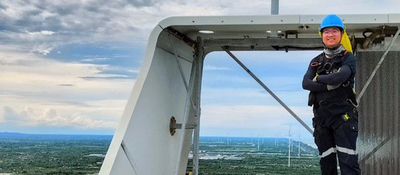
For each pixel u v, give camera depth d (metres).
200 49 5.52
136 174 4.45
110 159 3.97
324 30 3.90
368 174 5.15
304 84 3.98
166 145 5.34
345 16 4.49
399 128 5.16
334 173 4.13
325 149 4.07
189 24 4.69
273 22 4.61
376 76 5.23
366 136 5.19
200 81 5.50
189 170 6.45
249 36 5.54
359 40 5.23
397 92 5.20
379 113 5.20
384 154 5.16
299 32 5.25
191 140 6.31
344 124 3.91
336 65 3.86
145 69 4.54
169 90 5.34
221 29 5.06
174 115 5.60
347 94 3.91
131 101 4.37
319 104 3.98
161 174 5.22
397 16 4.41
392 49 5.21
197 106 5.40
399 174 5.11
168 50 5.21
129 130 4.27
